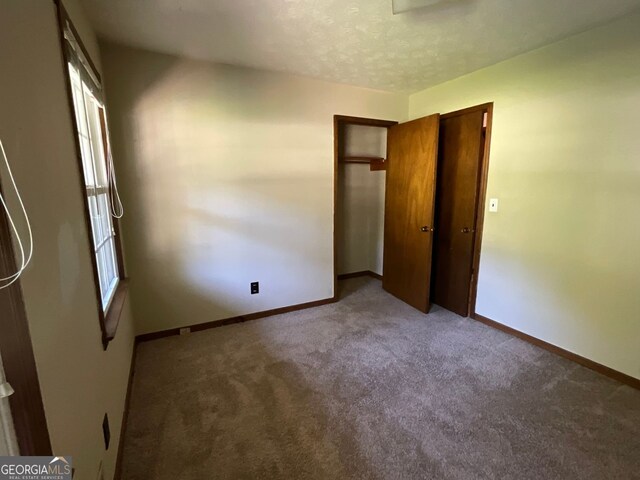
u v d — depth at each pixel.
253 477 1.43
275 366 2.30
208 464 1.50
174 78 2.51
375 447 1.59
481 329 2.87
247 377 2.17
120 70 2.34
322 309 3.37
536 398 1.94
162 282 2.70
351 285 4.18
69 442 0.90
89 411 1.12
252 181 2.91
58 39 1.15
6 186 0.65
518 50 2.37
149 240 2.60
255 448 1.59
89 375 1.16
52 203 0.94
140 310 2.65
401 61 2.59
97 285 1.37
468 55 2.46
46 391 0.77
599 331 2.18
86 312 1.19
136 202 2.52
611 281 2.10
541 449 1.56
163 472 1.46
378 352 2.49
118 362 1.75
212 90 2.64
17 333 0.63
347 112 3.27
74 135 1.26
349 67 2.72
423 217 3.18
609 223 2.08
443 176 3.24
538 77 2.37
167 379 2.15
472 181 2.93
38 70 0.92
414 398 1.95
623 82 1.95
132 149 2.45
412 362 2.35
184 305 2.80
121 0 1.67
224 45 2.28
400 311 3.31
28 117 0.81
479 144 2.83
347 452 1.56
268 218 3.04
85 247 1.27
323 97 3.12
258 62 2.61
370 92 3.36
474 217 2.94
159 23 1.95
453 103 3.06
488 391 2.01
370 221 4.56
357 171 4.39
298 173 3.12
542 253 2.47
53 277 0.89
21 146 0.75
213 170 2.74
